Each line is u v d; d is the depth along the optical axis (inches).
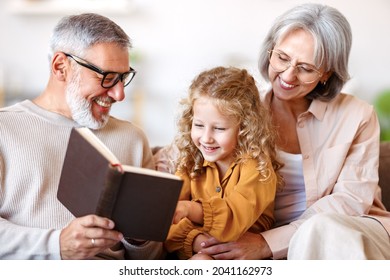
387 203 92.6
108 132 81.0
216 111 75.0
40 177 73.3
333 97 85.7
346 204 81.6
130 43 78.0
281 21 81.1
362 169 84.9
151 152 87.5
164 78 238.8
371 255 65.6
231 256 75.9
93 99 76.7
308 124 87.0
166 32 237.1
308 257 66.4
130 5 232.5
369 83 229.9
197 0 235.0
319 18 79.2
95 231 61.0
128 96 230.4
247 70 88.7
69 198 65.0
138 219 60.6
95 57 74.7
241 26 235.1
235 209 74.3
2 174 72.5
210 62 235.9
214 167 80.9
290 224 80.0
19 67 240.8
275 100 87.5
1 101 228.5
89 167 60.4
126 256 77.6
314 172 85.0
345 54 81.3
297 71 80.0
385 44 228.1
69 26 76.2
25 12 234.8
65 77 76.7
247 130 77.7
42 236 67.5
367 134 86.8
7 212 73.0
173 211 61.5
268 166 78.2
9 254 69.1
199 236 78.0
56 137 75.7
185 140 82.0
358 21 228.2
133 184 58.1
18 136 73.8
